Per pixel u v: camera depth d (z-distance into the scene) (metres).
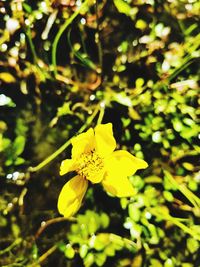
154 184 0.10
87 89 0.10
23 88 0.10
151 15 0.10
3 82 0.10
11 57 0.10
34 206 0.10
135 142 0.10
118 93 0.10
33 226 0.10
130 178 0.10
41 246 0.10
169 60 0.10
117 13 0.10
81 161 0.09
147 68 0.10
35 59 0.10
